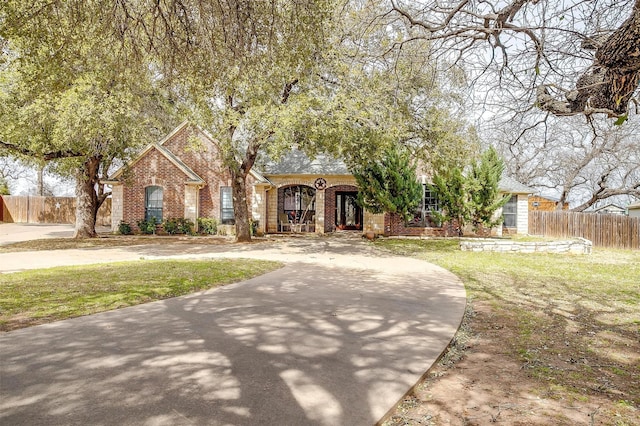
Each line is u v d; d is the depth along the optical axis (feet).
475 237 68.28
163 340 14.88
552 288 27.25
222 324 17.13
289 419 9.34
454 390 11.55
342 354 13.79
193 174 68.33
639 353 14.74
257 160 66.49
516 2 16.17
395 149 60.34
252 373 11.98
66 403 9.89
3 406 9.70
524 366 13.41
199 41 20.42
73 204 105.29
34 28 18.67
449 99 46.83
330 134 43.37
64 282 26.07
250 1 18.78
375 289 25.61
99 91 43.60
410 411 10.28
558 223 69.41
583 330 17.63
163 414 9.43
